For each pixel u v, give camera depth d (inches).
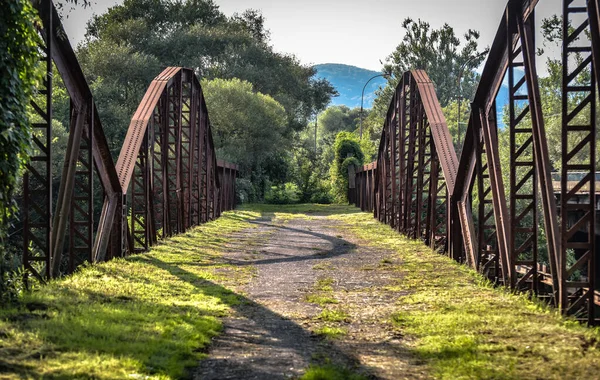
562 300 433.1
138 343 326.0
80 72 604.7
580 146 428.5
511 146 537.0
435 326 400.2
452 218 781.3
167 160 1026.1
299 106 3378.4
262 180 2716.5
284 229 1293.1
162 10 3075.8
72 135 618.2
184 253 842.8
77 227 1461.6
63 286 496.1
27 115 431.8
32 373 258.5
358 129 4330.7
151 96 949.2
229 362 316.2
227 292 547.8
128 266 673.6
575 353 325.1
